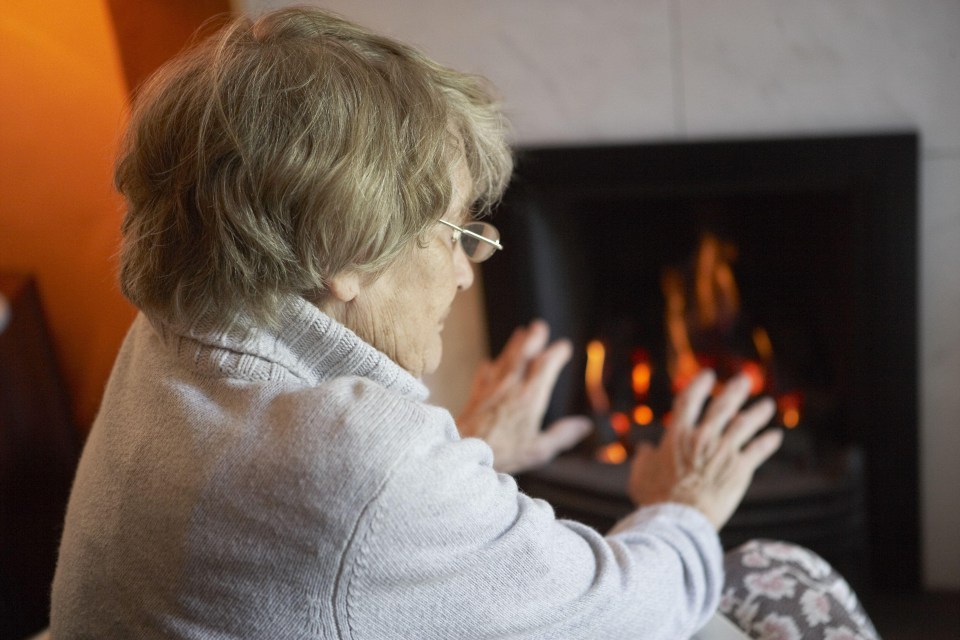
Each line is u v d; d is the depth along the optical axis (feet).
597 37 5.21
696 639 3.04
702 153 5.23
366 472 2.00
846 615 3.23
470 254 2.60
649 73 5.21
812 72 5.02
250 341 2.23
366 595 2.03
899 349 5.34
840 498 5.51
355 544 1.99
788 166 5.14
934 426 5.60
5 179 5.02
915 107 4.97
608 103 5.32
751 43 5.05
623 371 6.32
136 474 2.24
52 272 5.24
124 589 2.27
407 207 2.22
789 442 5.72
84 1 4.53
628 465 5.86
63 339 5.41
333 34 2.36
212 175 2.16
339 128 2.15
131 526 2.24
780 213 5.83
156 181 2.27
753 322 6.15
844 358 5.57
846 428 5.76
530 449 3.85
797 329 6.05
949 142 5.00
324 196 2.12
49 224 5.11
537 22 5.23
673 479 3.21
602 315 6.37
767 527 5.57
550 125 5.40
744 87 5.13
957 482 5.69
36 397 5.19
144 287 2.29
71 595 2.41
